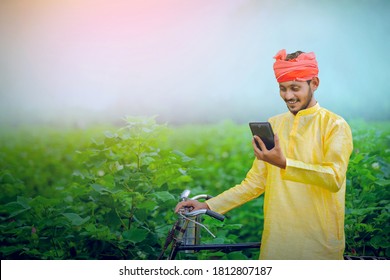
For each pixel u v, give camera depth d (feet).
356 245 17.28
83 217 17.72
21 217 17.11
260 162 14.64
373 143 23.34
